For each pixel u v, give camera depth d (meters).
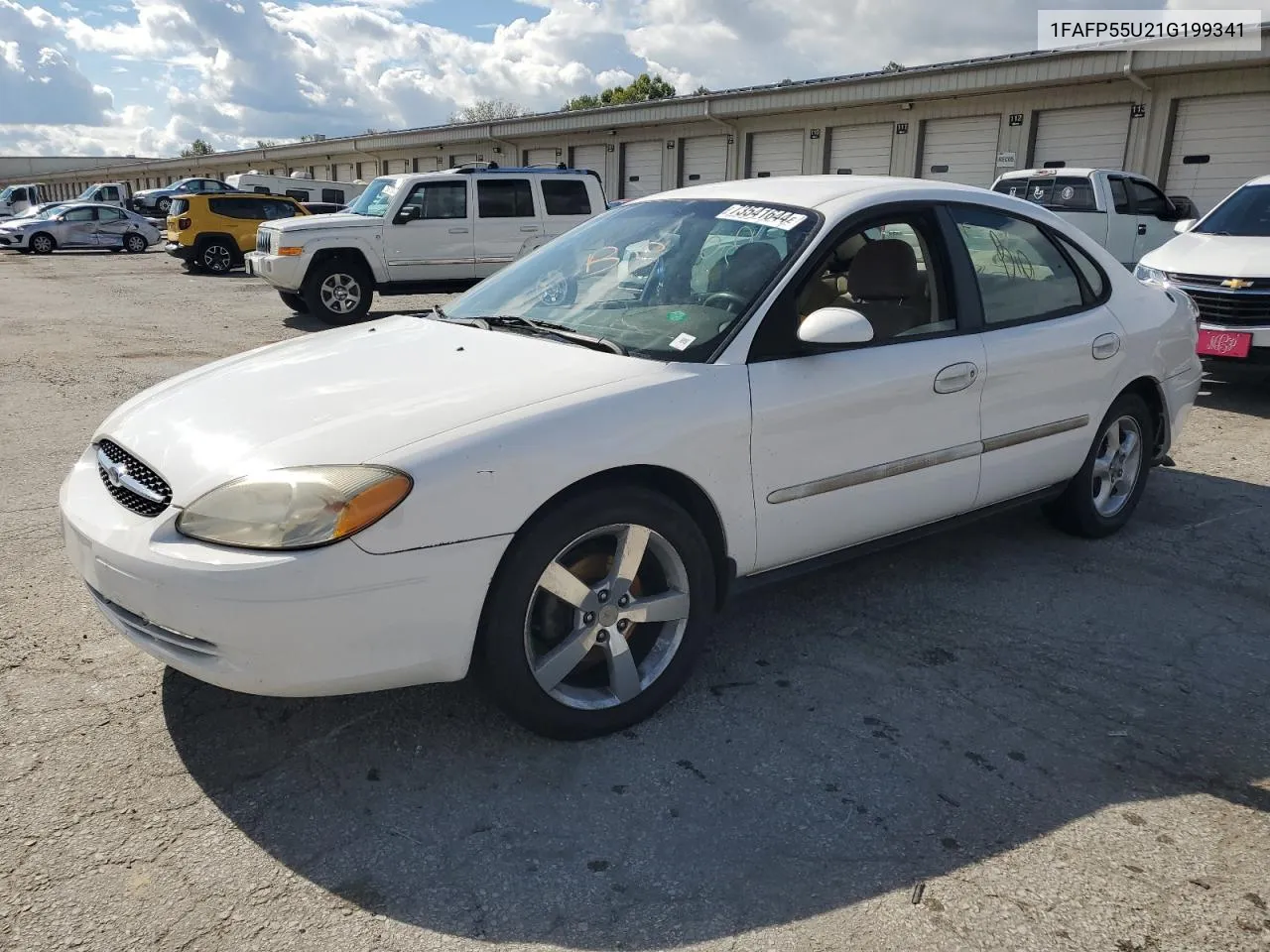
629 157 28.28
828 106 22.14
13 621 3.60
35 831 2.44
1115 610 3.89
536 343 3.21
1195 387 5.01
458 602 2.55
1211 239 8.25
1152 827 2.56
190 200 20.66
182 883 2.29
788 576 3.35
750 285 3.26
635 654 3.05
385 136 37.78
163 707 3.03
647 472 2.89
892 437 3.43
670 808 2.60
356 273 12.76
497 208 13.37
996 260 3.92
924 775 2.77
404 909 2.22
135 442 2.82
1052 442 4.10
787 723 3.03
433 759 2.80
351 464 2.47
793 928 2.19
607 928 2.18
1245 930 2.19
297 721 2.97
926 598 3.98
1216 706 3.18
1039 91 19.06
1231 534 4.78
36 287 17.69
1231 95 16.64
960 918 2.22
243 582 2.37
